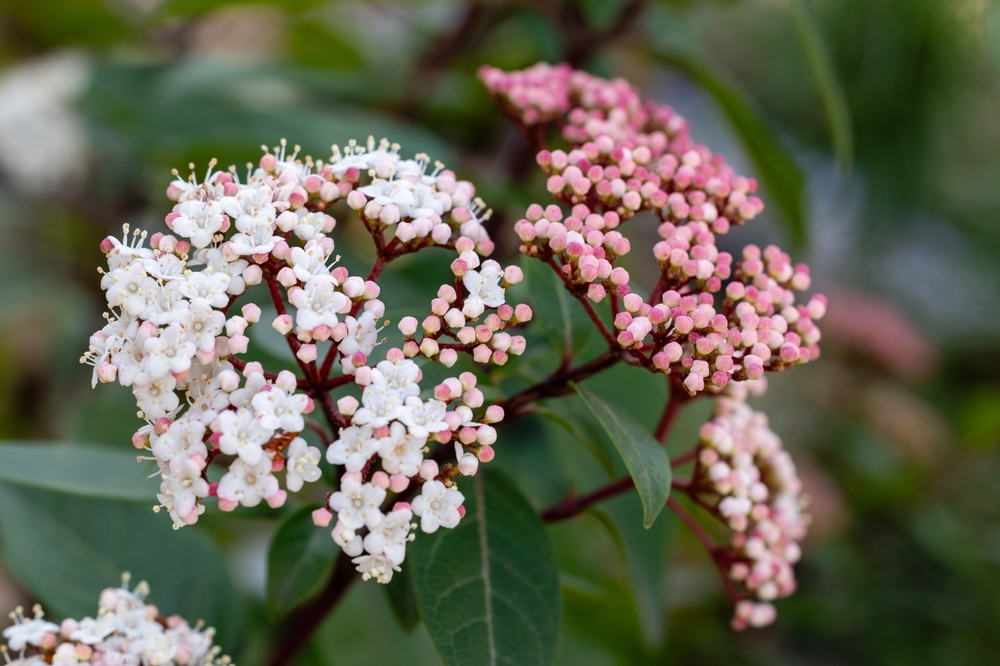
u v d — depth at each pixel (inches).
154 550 14.0
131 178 23.9
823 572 25.5
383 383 11.1
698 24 28.8
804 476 25.7
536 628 11.6
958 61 30.5
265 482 10.9
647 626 14.3
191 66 20.4
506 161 18.6
